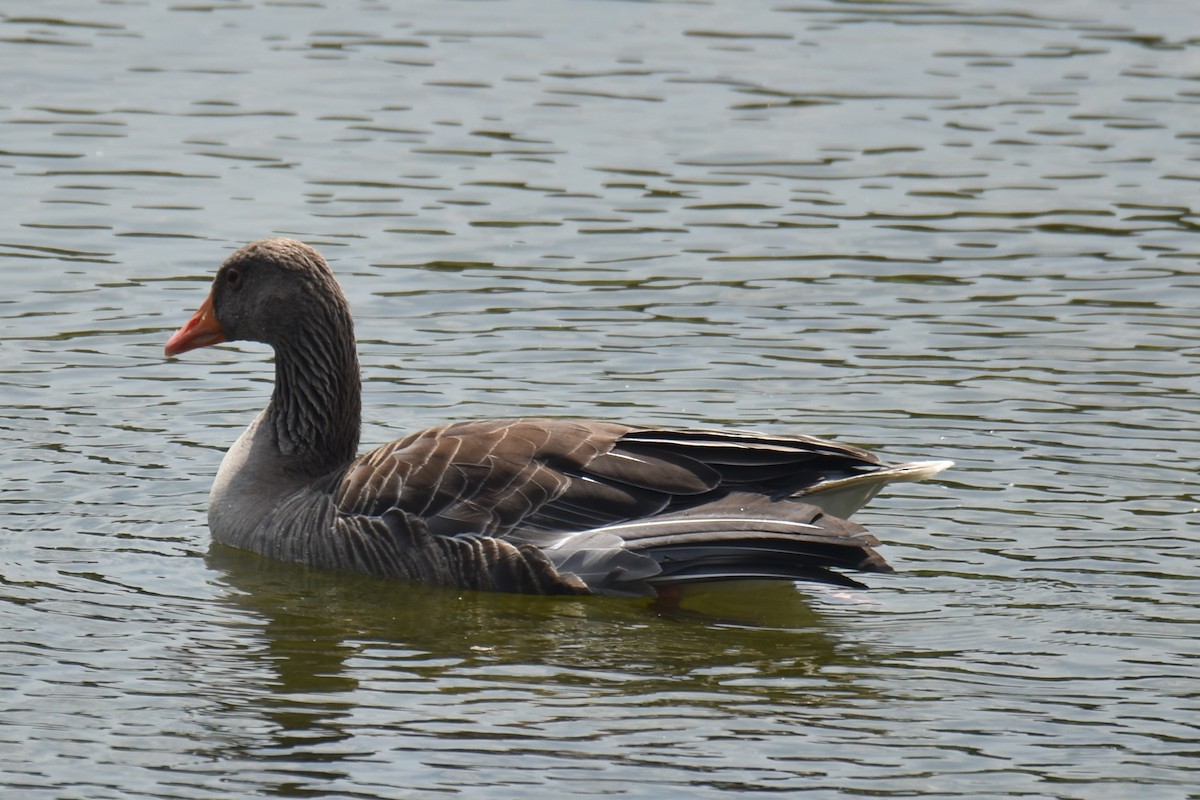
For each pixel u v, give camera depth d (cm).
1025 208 2241
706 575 1283
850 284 2009
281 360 1477
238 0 3000
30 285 1961
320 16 2917
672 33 2869
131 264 2027
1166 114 2545
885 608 1295
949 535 1413
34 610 1275
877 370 1762
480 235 2131
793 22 2933
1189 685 1164
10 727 1096
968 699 1150
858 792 1027
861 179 2333
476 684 1170
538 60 2736
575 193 2272
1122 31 2891
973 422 1633
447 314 1906
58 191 2225
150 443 1600
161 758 1060
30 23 2833
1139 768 1059
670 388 1717
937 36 2867
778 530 1269
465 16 2936
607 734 1097
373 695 1151
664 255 2088
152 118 2469
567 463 1349
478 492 1349
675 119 2517
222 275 1499
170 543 1424
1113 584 1321
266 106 2528
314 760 1058
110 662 1194
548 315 1908
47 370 1752
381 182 2281
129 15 2891
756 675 1189
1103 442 1584
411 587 1350
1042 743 1089
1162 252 2105
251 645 1232
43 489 1493
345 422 1489
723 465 1332
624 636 1261
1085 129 2495
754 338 1852
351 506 1383
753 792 1025
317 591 1341
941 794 1027
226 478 1464
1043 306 1942
